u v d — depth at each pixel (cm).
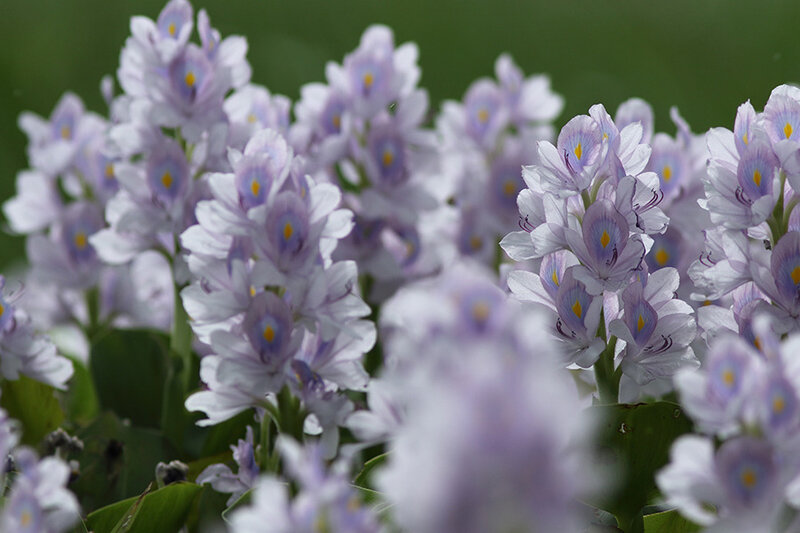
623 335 180
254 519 163
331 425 185
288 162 180
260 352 181
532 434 156
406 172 207
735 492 165
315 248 181
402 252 212
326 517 163
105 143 204
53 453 191
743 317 179
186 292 181
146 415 206
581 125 180
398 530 172
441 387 156
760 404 165
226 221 180
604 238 179
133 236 202
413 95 208
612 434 178
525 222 183
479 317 161
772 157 177
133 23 201
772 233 179
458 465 156
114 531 183
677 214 198
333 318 182
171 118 198
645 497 179
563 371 183
